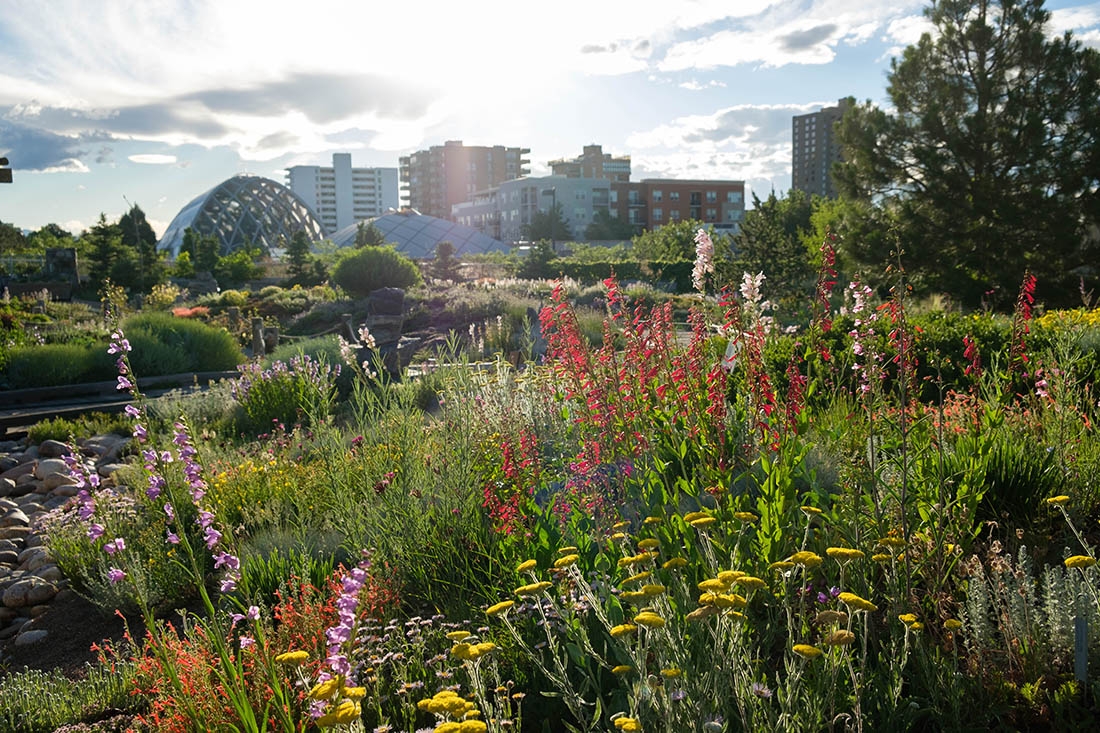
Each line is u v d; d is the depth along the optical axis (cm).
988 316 920
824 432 476
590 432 450
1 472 1045
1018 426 511
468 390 652
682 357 430
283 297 3666
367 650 370
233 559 354
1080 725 269
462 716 230
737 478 408
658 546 353
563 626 334
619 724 232
